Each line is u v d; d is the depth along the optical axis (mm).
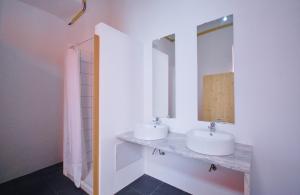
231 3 1377
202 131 1429
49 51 2281
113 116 1610
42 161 2238
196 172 1620
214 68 1497
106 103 1535
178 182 1753
